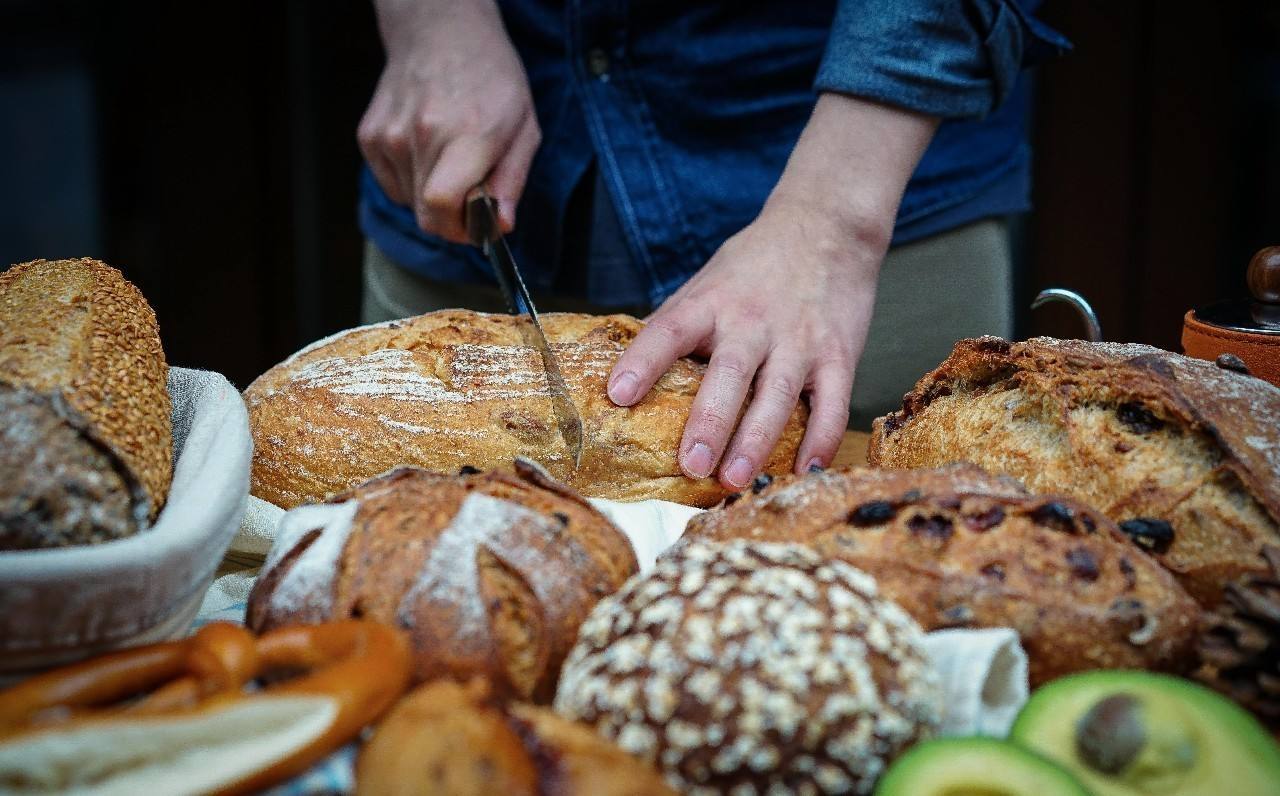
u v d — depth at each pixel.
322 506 0.73
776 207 1.14
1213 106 2.29
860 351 1.11
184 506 0.68
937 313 1.52
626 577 0.72
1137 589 0.66
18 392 0.68
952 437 0.92
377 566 0.67
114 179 2.54
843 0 1.19
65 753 0.50
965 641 0.62
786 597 0.59
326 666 0.59
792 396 1.02
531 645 0.66
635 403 1.00
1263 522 0.74
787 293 1.07
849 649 0.57
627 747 0.55
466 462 0.98
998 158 1.51
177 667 0.59
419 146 1.33
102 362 0.76
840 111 1.17
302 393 1.03
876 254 1.15
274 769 0.51
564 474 0.98
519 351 1.06
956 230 1.50
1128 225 2.39
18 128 2.84
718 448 0.98
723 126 1.41
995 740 0.56
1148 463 0.79
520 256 1.53
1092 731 0.57
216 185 2.54
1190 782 0.56
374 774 0.51
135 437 0.72
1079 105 2.34
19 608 0.59
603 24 1.36
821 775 0.55
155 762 0.51
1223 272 2.38
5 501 0.63
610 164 1.41
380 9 1.43
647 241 1.43
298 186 2.52
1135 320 2.45
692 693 0.55
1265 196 2.34
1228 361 0.85
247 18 2.40
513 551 0.67
